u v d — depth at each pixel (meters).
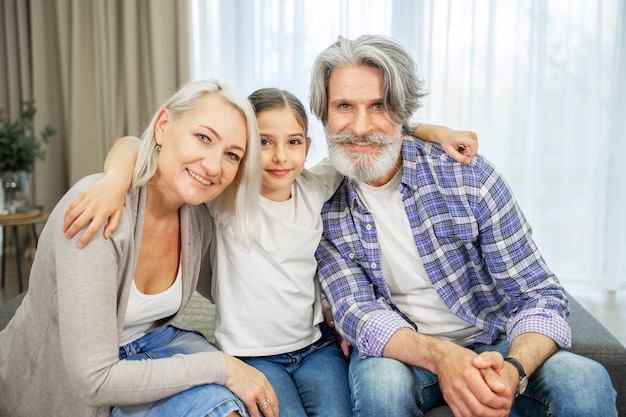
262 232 1.43
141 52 3.90
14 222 2.95
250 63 3.83
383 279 1.54
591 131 3.54
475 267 1.54
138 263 1.29
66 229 1.11
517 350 1.30
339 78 1.45
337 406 1.37
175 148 1.21
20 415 1.27
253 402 1.18
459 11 3.57
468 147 1.47
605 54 3.48
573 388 1.23
